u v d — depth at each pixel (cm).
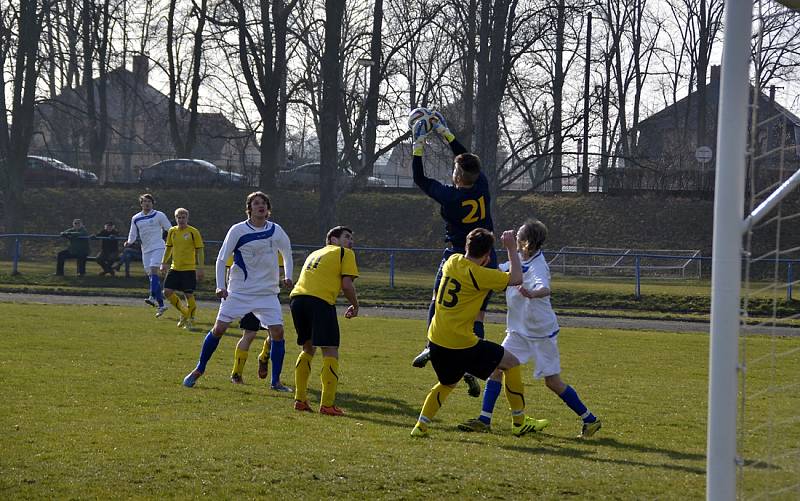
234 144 13250
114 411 1758
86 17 9850
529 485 1273
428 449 1495
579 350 3362
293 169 10944
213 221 9381
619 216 9262
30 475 1241
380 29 8669
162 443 1462
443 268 1653
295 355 2911
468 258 1617
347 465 1345
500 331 4034
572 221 9281
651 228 9100
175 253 3541
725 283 947
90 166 10794
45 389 1989
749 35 938
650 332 4241
